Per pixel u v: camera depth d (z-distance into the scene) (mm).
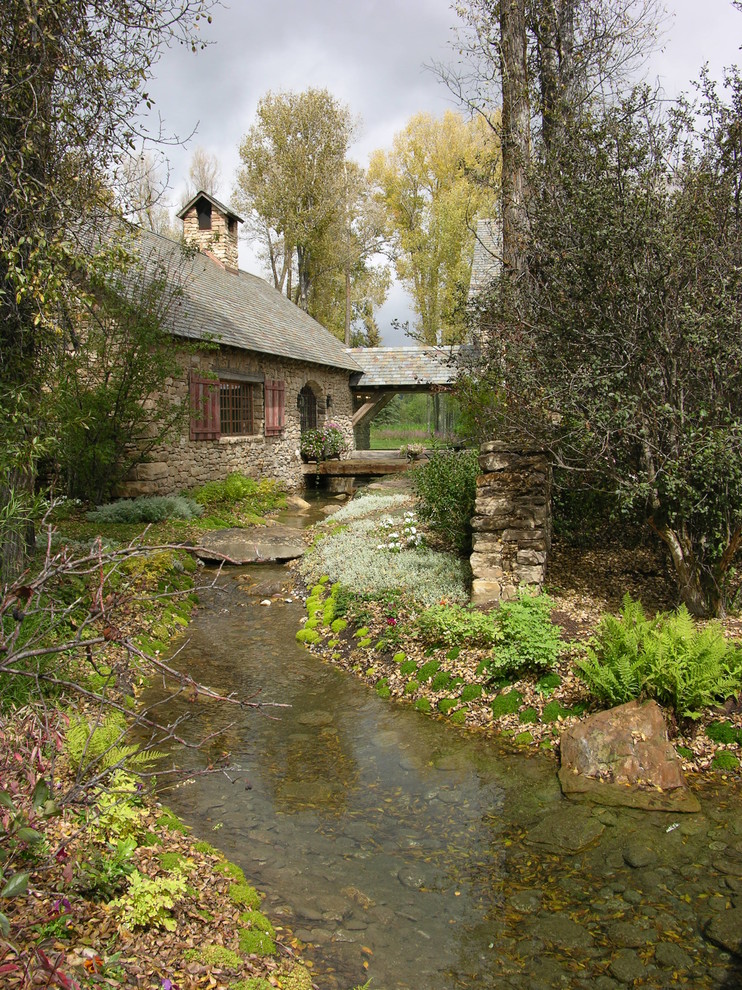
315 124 29672
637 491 5613
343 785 4605
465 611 6570
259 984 2609
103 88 5480
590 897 3467
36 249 5070
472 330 8062
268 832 4023
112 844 3086
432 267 34250
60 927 2508
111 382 10984
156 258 15047
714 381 5719
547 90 9047
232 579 9828
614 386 5926
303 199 30938
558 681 5543
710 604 6230
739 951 3061
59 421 7223
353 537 10461
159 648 6977
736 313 5352
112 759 3385
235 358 15664
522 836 3998
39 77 5172
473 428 10102
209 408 14422
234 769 4773
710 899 3402
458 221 29844
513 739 5152
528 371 6590
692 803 4207
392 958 3055
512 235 8453
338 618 7770
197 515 12500
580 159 6473
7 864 2732
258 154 30094
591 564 7902
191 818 4113
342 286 36188
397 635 6832
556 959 3066
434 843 3953
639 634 5191
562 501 8680
